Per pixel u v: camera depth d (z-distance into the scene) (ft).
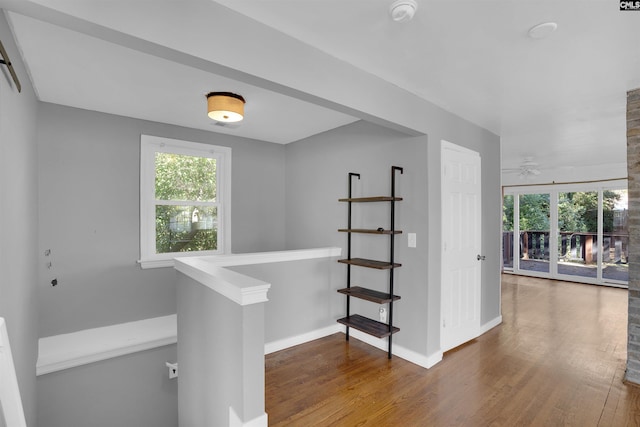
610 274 20.33
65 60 6.73
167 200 11.61
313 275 10.95
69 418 9.12
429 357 9.00
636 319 8.09
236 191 13.21
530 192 23.89
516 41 6.15
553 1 4.98
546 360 9.50
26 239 7.04
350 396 7.61
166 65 6.99
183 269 8.21
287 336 10.31
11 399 3.39
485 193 12.16
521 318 13.65
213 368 6.61
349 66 7.00
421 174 9.16
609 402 7.36
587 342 10.91
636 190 8.13
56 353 9.02
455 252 10.34
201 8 4.79
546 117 10.71
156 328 10.89
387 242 10.09
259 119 10.92
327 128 12.01
